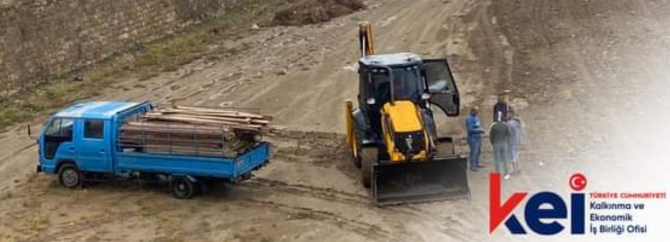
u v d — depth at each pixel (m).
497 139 20.27
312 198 20.12
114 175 20.84
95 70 35.06
